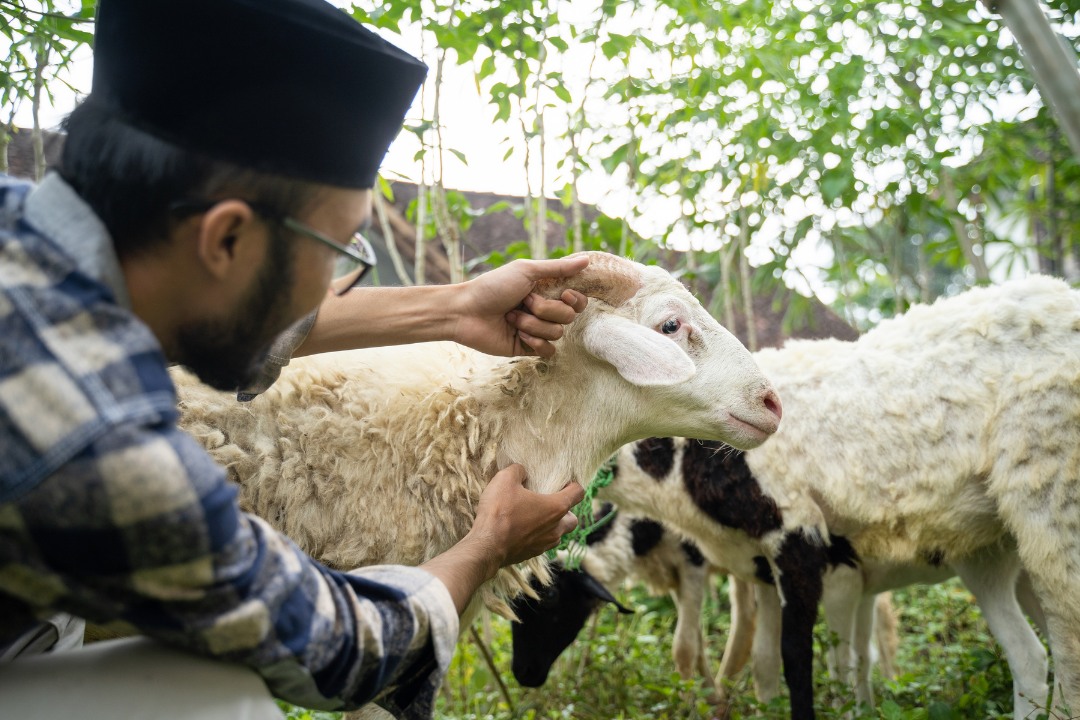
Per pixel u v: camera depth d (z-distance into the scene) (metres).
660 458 3.91
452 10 3.71
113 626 1.20
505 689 3.77
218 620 1.17
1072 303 3.39
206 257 1.21
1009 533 3.49
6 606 1.21
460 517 2.33
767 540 3.75
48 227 1.18
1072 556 3.21
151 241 1.21
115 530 1.07
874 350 3.75
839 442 3.63
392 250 4.32
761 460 3.73
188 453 1.13
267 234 1.26
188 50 1.17
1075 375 3.23
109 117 1.20
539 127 4.24
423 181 4.05
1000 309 3.47
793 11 4.76
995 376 3.40
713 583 5.67
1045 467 3.24
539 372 2.39
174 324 1.30
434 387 2.40
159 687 1.32
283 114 1.22
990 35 4.85
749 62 4.55
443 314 2.15
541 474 2.38
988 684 3.64
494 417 2.36
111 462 1.04
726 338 2.45
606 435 2.43
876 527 3.68
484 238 6.89
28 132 4.06
